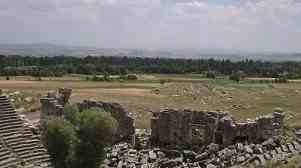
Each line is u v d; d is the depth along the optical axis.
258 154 42.22
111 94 102.06
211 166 41.25
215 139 47.75
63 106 52.94
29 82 127.88
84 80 149.00
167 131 49.16
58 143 35.06
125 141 50.56
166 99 97.38
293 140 46.03
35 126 50.91
